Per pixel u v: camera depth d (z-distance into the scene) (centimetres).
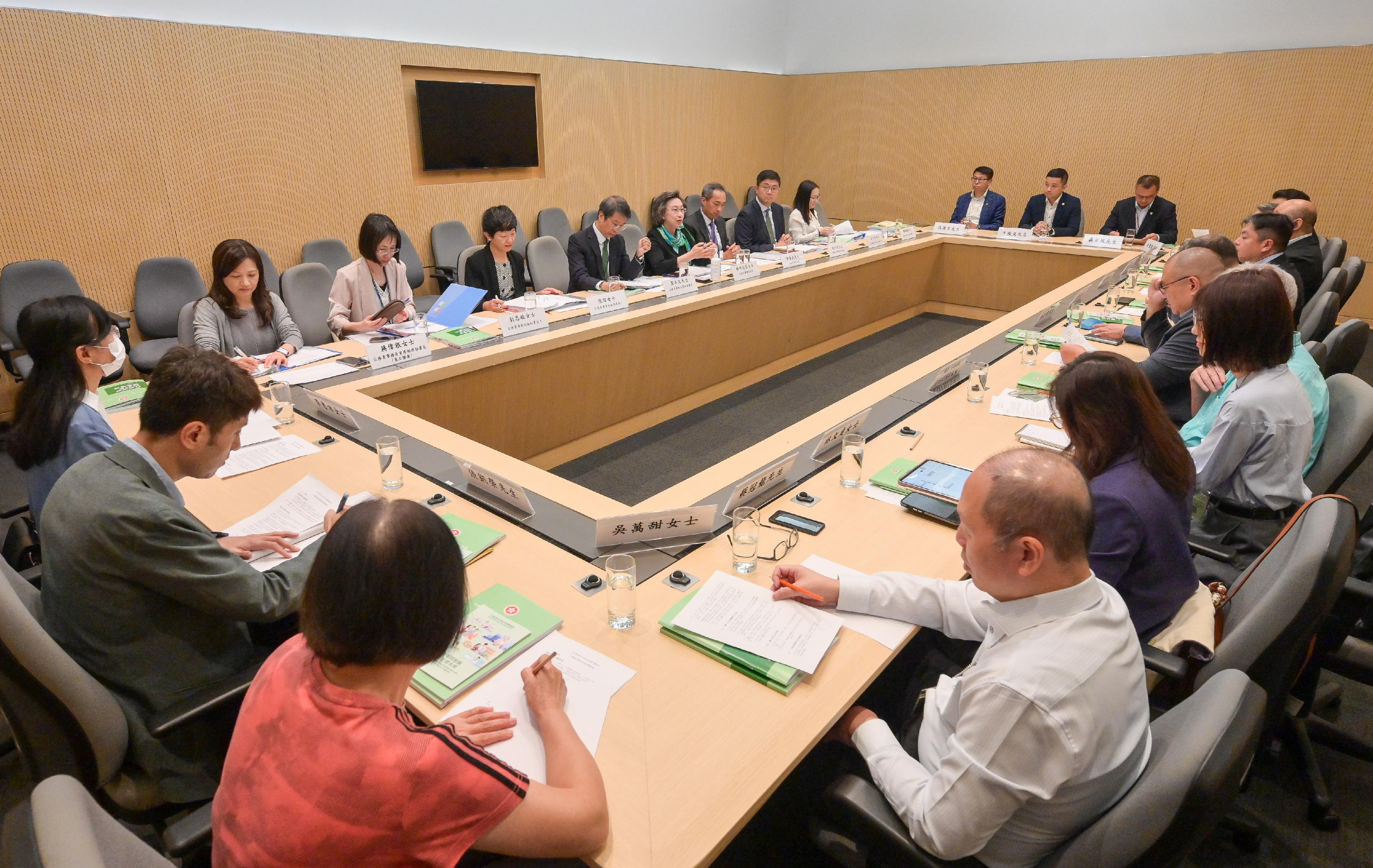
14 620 112
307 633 80
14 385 402
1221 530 202
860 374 513
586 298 404
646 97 680
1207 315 201
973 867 108
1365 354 548
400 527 79
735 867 153
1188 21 636
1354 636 186
